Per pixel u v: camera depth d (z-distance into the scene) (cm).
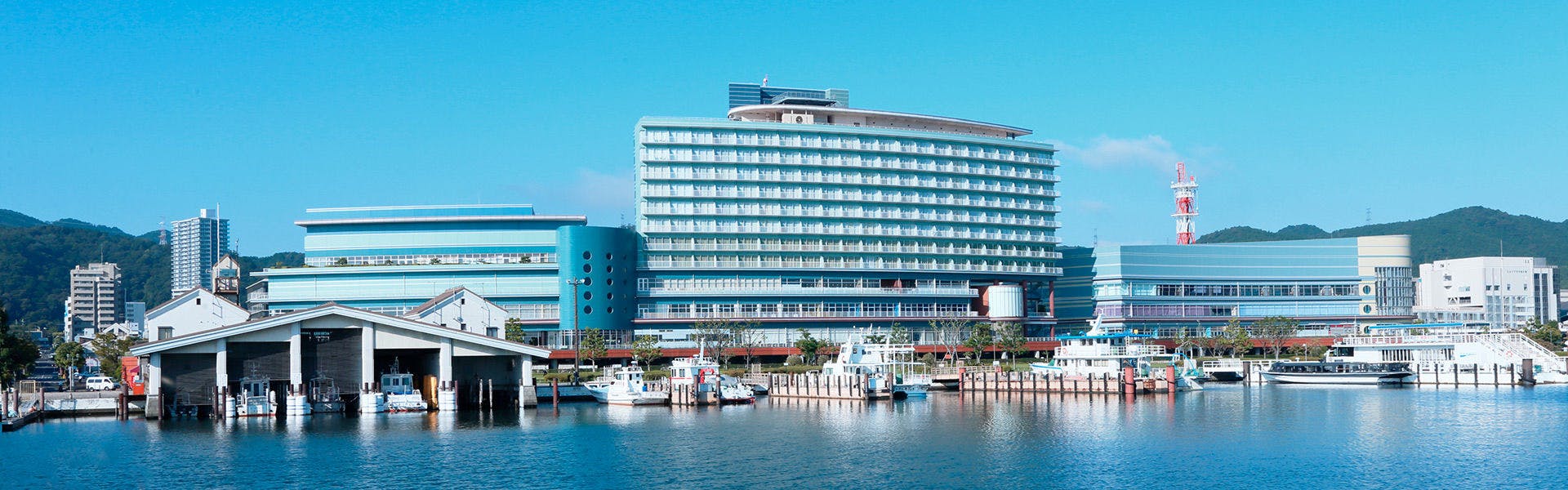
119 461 10488
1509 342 18288
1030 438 11694
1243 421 12962
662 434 12112
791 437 11912
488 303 16562
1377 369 18350
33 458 10638
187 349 13300
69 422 13275
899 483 9469
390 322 13850
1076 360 17088
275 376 13638
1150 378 16750
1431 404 14588
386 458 10588
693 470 10025
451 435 12012
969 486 9356
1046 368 17162
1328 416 13375
